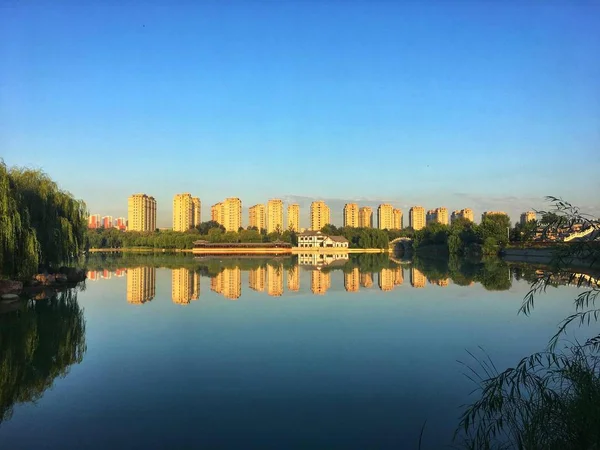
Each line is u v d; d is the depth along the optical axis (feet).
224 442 38.04
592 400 27.84
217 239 553.64
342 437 38.65
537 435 29.17
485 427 35.27
